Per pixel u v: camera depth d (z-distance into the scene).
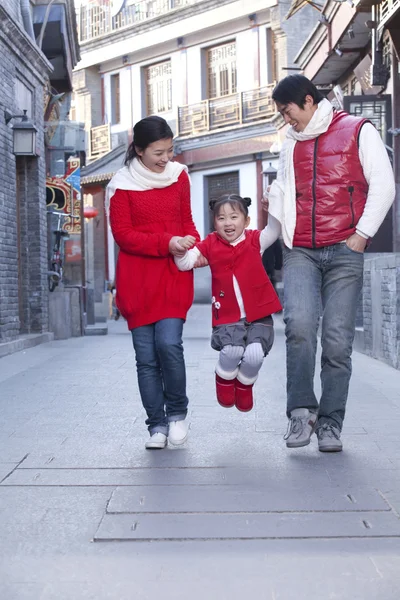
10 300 12.45
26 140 12.58
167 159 4.76
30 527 3.54
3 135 12.26
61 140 17.27
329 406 4.83
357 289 4.81
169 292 4.84
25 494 4.03
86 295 18.41
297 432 4.78
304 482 4.15
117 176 4.84
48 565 3.09
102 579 2.95
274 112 28.20
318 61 18.52
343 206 4.68
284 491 3.99
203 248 4.82
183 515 3.65
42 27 15.05
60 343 13.63
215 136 29.62
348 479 4.20
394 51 13.95
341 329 4.77
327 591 2.82
